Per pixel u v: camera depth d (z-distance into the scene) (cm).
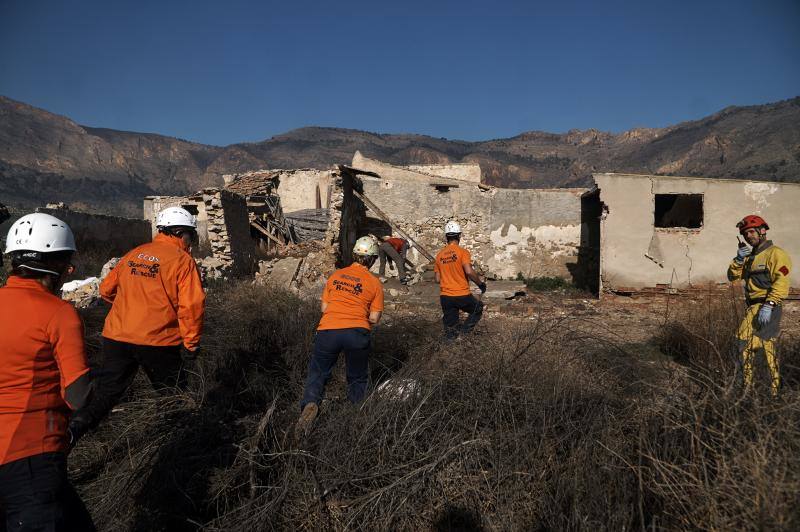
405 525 289
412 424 333
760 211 1152
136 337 370
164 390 394
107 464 351
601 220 1188
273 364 539
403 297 1186
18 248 230
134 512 304
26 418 212
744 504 231
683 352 623
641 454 273
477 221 1661
